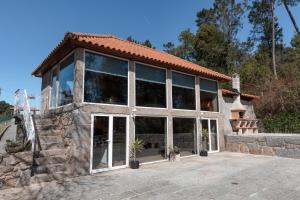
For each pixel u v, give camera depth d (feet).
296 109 56.80
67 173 25.07
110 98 30.68
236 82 55.77
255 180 23.61
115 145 30.22
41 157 24.67
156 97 36.63
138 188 20.97
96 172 27.58
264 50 110.63
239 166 31.37
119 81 32.09
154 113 35.45
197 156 40.93
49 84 39.01
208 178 24.64
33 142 24.71
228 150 48.08
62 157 26.03
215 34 106.83
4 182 20.51
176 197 18.38
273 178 24.39
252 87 78.33
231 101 53.88
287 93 59.47
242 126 51.65
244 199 17.79
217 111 48.65
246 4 107.04
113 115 30.42
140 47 45.85
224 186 21.48
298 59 82.79
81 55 28.35
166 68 38.55
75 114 26.76
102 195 18.94
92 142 27.81
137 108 33.22
